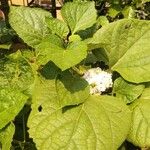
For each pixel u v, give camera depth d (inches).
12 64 11.0
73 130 10.4
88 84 11.1
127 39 12.3
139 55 12.2
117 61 12.4
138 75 11.9
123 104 11.3
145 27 12.2
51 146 10.2
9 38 14.6
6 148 10.2
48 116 10.6
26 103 11.3
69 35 12.4
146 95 12.0
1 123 10.4
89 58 12.7
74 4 12.5
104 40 12.2
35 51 11.9
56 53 10.4
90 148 10.2
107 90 12.3
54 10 24.1
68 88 10.9
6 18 22.0
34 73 11.1
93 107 11.0
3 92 10.9
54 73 11.2
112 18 23.0
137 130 11.2
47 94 10.9
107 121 10.7
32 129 10.4
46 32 12.2
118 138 10.4
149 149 12.6
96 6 23.3
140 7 23.3
